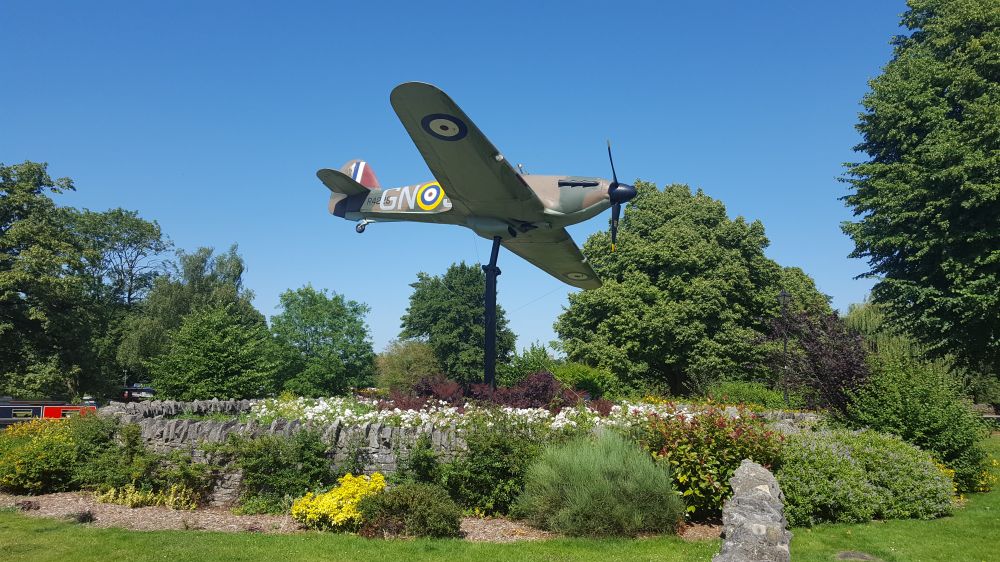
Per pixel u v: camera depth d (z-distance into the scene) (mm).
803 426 9500
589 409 10062
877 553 5930
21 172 26281
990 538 6516
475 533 6508
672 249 26094
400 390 11367
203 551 5617
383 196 15391
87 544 5883
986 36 18250
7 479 8406
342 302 34438
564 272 16188
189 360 15273
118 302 44875
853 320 27250
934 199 17891
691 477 6918
